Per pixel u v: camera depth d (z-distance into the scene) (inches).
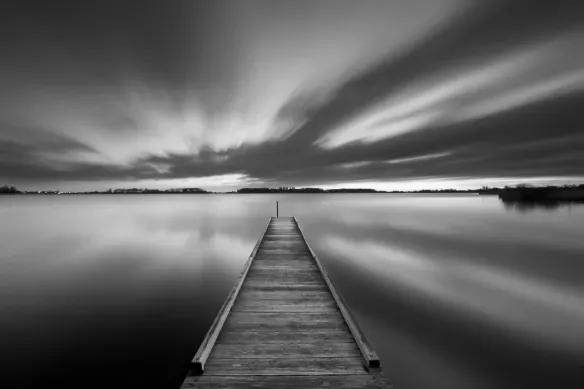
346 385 102.4
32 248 594.9
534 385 187.5
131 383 185.5
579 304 305.7
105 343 229.9
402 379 192.5
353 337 131.8
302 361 114.7
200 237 716.7
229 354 118.8
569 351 222.8
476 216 1206.3
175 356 213.3
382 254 513.7
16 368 200.1
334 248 561.6
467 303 306.2
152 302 309.3
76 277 395.2
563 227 847.1
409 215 1304.1
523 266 444.8
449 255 506.9
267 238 376.2
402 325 260.5
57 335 242.2
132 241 665.6
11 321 266.1
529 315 280.1
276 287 197.8
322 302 171.8
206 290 346.3
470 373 197.9
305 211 1612.9
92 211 1791.3
